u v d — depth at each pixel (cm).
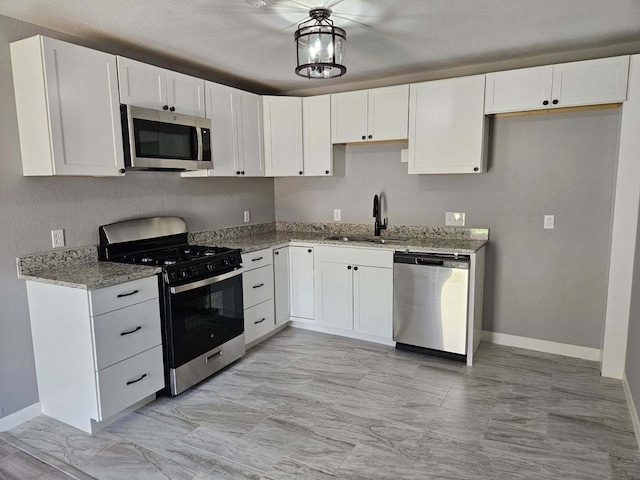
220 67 349
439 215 385
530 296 354
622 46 302
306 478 203
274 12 237
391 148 401
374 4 228
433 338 336
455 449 223
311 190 450
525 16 247
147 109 279
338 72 233
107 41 284
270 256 374
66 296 233
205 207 381
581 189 328
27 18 242
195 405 271
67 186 271
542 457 216
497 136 352
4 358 245
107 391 237
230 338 324
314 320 394
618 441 229
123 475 206
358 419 253
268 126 401
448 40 289
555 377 305
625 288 294
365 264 360
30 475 207
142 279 254
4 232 242
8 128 240
